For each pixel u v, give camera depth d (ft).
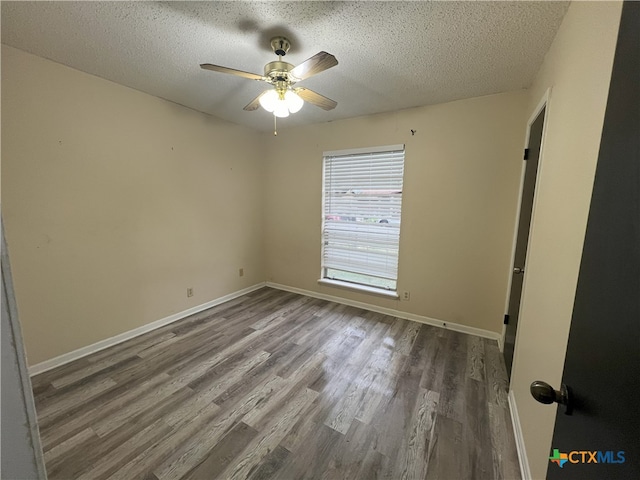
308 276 12.53
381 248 10.72
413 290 10.05
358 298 11.28
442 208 9.25
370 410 5.75
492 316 8.82
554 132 4.71
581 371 2.04
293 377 6.79
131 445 4.88
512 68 6.52
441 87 7.70
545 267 4.53
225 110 9.89
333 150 11.09
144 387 6.36
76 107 6.98
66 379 6.59
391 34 5.33
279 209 12.95
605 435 1.66
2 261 1.21
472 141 8.57
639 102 1.55
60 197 6.89
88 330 7.63
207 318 10.09
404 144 9.62
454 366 7.31
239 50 5.97
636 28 1.65
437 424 5.41
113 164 7.81
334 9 4.67
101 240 7.73
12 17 4.90
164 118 8.93
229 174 11.42
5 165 6.06
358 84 7.54
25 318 6.54
